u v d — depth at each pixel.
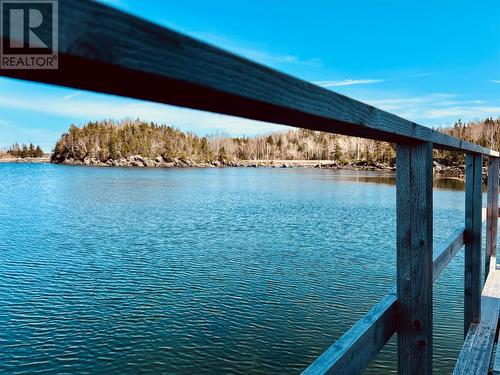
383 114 0.99
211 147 126.94
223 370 7.34
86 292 11.72
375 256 15.38
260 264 14.42
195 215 26.05
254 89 0.57
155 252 16.52
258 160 123.50
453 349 7.44
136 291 11.80
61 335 8.91
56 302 10.93
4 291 11.74
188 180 57.16
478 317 2.87
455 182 49.78
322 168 104.94
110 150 109.56
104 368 7.54
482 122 93.44
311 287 11.82
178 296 11.30
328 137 127.00
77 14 0.37
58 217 25.44
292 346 8.21
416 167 1.32
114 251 16.72
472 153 2.71
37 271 13.77
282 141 134.12
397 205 1.36
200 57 0.49
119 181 54.38
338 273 13.18
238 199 34.72
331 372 0.93
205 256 15.73
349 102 0.83
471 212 2.83
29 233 20.44
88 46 0.38
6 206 30.12
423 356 1.34
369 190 42.28
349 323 9.30
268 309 10.19
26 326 9.37
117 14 0.40
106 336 8.83
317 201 33.06
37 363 7.74
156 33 0.44
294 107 0.65
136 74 0.43
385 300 1.35
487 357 2.39
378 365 6.89
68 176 64.50
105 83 0.47
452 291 10.72
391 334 1.33
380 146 98.62
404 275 1.36
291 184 50.25
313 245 17.39
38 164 118.94
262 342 8.41
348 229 20.92
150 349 8.20
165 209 28.91
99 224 23.08
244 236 19.47
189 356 7.88
